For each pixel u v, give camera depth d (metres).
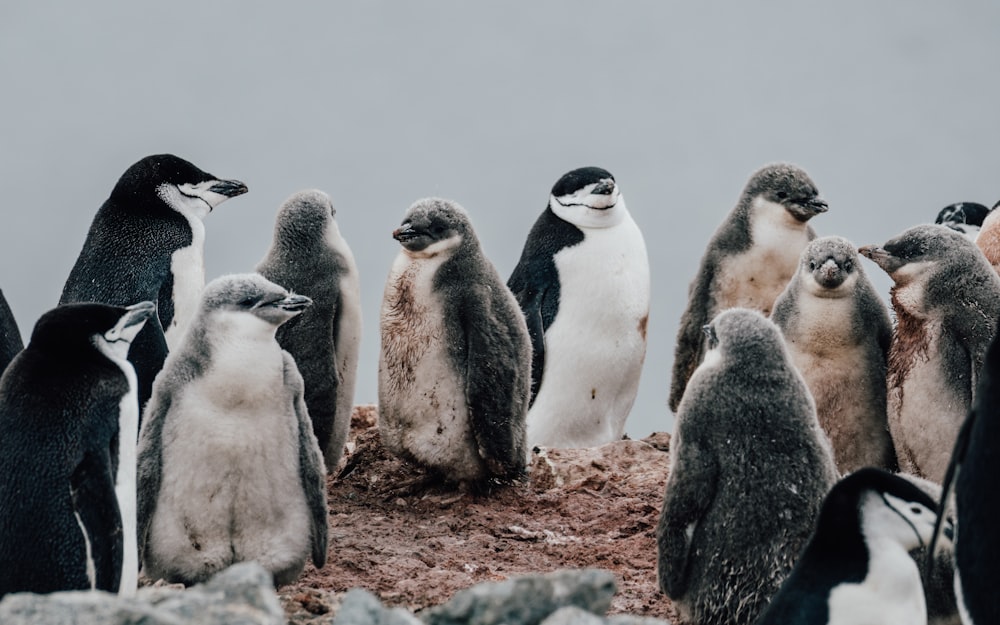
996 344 9.47
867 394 15.29
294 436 12.45
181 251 17.80
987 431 9.33
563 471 16.56
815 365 15.26
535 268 19.86
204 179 18.28
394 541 14.40
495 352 15.47
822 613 10.07
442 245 15.54
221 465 12.19
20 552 10.77
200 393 12.24
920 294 15.14
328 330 16.28
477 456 15.63
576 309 19.59
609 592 9.98
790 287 15.49
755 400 11.87
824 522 10.30
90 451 11.03
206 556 12.27
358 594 9.50
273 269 16.36
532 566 13.79
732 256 19.11
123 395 11.37
